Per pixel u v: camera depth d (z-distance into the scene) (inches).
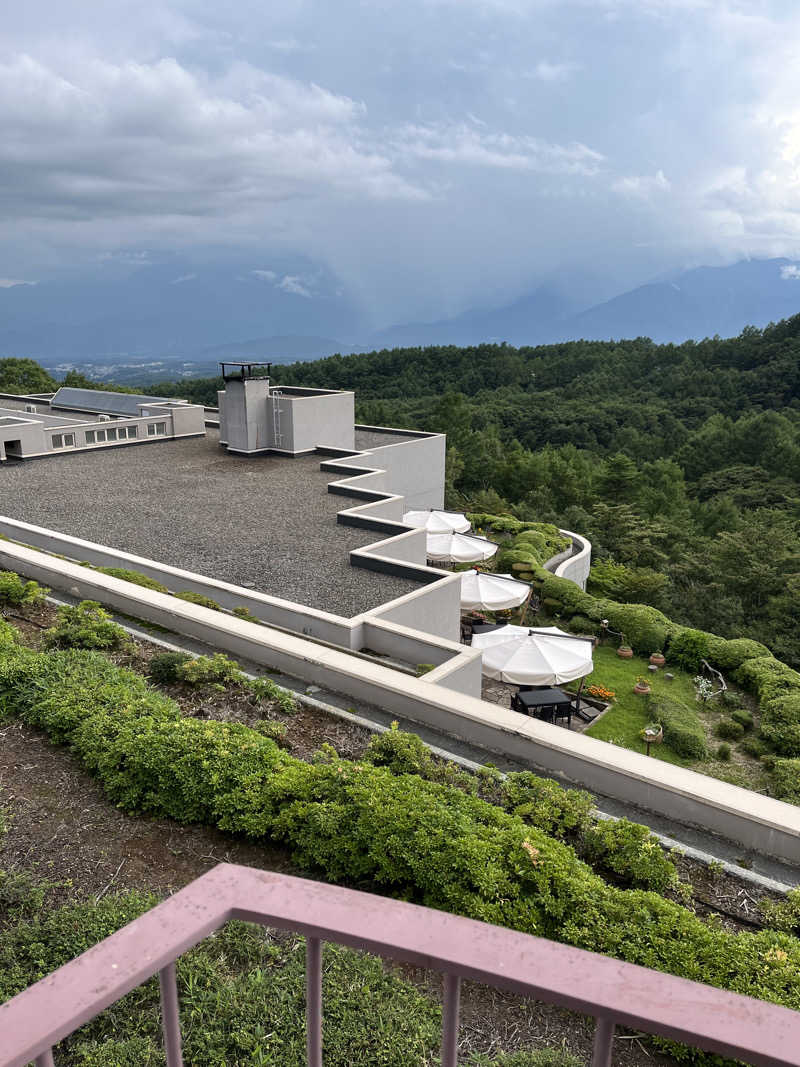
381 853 255.4
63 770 318.0
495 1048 190.1
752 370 4776.1
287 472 1163.3
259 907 66.6
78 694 357.1
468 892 243.4
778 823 311.1
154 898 230.8
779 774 650.2
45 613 532.1
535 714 773.3
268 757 308.5
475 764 366.6
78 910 222.8
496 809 289.9
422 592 627.5
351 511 900.0
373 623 550.3
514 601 914.1
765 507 2529.5
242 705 400.2
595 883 252.4
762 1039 53.6
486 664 757.9
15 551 632.4
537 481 2578.7
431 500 1489.9
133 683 390.3
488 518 1585.9
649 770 346.3
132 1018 185.3
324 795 285.3
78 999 58.9
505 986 59.4
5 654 405.1
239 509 931.3
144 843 273.1
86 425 1326.3
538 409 4271.7
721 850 318.3
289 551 767.7
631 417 4188.0
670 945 226.8
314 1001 68.3
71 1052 176.6
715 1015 55.3
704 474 3257.9
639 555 1951.3
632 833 290.5
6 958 203.2
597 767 354.0
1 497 974.4
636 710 863.1
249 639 468.8
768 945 231.8
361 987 196.5
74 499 970.1
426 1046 181.8
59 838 272.2
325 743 365.4
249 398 1254.3
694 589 1664.6
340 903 66.5
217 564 724.0
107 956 62.4
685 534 2192.4
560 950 61.5
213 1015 185.3
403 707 409.1
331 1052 176.7
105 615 494.9
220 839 278.7
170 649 474.9
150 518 884.6
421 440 1419.8
